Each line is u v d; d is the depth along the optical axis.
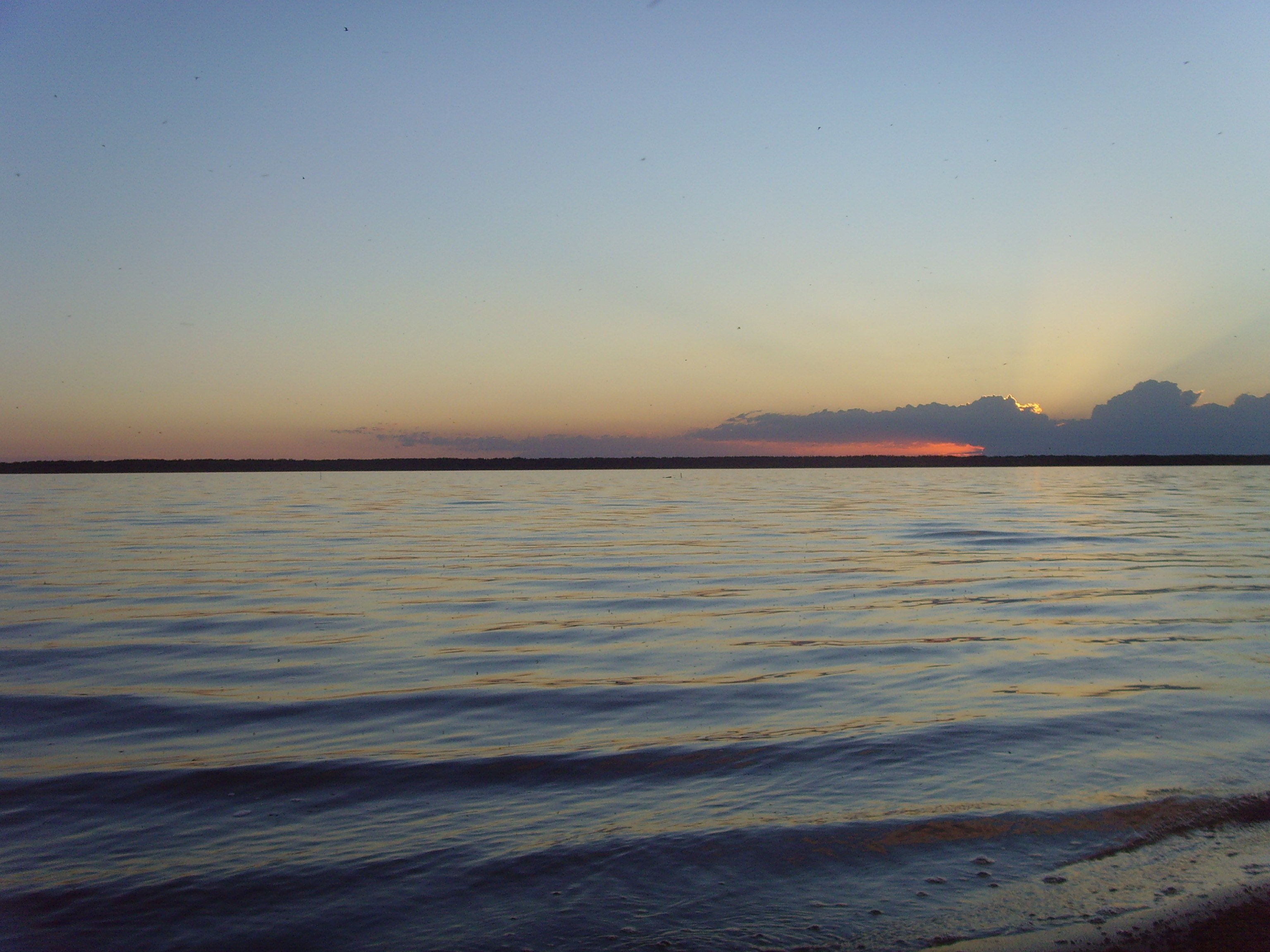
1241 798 7.00
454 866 6.06
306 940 5.25
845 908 5.50
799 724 9.09
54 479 110.62
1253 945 5.09
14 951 5.14
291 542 29.64
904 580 19.62
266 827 6.71
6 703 10.16
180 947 5.19
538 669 11.73
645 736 8.77
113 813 6.98
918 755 8.07
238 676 11.41
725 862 6.07
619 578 20.31
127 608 16.62
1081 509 44.78
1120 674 11.00
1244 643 12.81
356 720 9.44
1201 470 150.62
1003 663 11.73
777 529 33.94
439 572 21.66
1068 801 6.98
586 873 5.95
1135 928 5.27
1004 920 5.36
